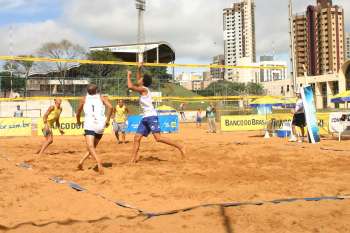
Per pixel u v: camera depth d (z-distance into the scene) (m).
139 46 54.16
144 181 6.11
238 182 5.89
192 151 10.36
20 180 6.23
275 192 5.18
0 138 19.00
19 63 55.03
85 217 4.13
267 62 96.62
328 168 7.24
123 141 14.42
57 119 9.73
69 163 8.40
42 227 3.81
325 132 16.92
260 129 22.47
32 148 12.68
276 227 3.70
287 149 10.52
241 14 101.75
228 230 3.62
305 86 13.48
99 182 6.09
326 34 82.31
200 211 4.20
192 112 40.06
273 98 19.98
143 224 3.82
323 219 3.93
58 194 5.22
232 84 50.84
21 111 29.81
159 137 8.14
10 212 4.41
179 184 5.84
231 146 11.75
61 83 40.31
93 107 7.14
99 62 17.59
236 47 102.12
